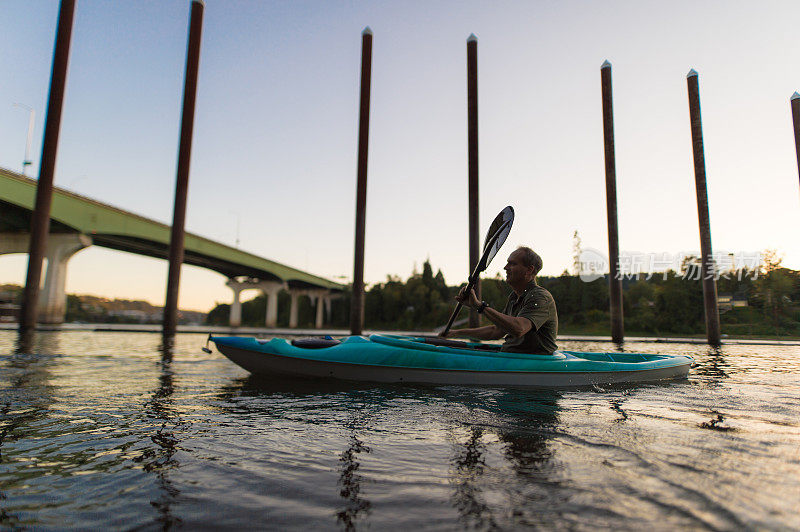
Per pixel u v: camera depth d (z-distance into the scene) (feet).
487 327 13.41
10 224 88.48
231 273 176.55
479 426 6.66
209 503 3.79
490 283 139.95
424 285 211.82
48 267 92.43
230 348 12.25
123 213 98.84
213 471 4.63
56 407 8.00
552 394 9.89
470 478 4.35
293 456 5.15
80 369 14.01
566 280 142.92
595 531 3.14
